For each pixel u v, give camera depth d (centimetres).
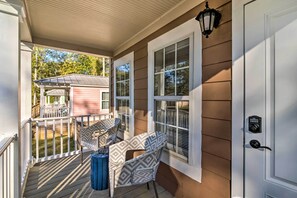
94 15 260
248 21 152
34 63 1538
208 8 173
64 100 1523
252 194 148
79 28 307
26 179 269
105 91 1203
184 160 224
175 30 236
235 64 161
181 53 230
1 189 126
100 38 361
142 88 321
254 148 147
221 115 175
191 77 211
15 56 167
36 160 344
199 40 199
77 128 460
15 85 167
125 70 396
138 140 249
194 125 205
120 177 184
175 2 224
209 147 187
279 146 133
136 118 341
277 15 133
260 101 143
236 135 160
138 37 332
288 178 128
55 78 1112
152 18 269
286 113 129
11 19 166
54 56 1759
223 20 174
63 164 337
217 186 178
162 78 268
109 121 390
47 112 1138
